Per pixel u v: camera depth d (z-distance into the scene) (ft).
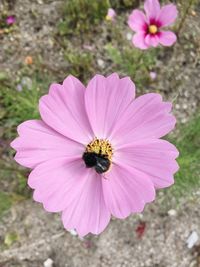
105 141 0.40
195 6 0.71
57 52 0.71
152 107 0.38
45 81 0.68
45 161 0.39
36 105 0.60
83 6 0.70
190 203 0.64
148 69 0.68
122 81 0.39
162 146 0.38
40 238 0.64
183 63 0.69
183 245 0.64
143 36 0.56
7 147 0.66
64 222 0.38
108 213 0.38
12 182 0.65
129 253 0.63
